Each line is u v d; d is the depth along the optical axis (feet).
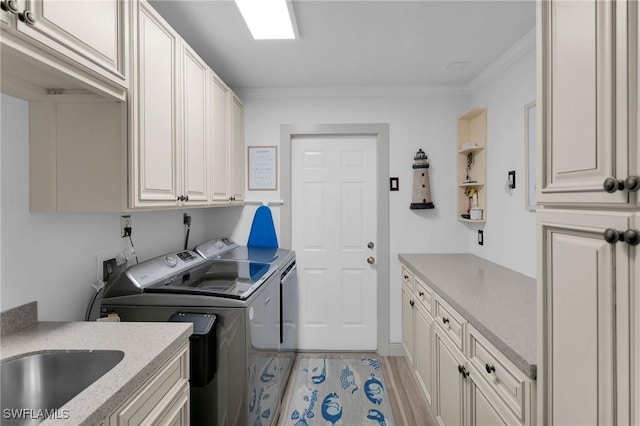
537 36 2.77
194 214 8.77
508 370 3.44
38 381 3.16
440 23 5.92
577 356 2.36
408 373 8.26
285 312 7.52
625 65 1.97
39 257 4.20
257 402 5.24
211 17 5.71
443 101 9.17
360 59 7.39
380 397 7.24
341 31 6.17
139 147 4.24
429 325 6.36
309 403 7.03
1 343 3.36
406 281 8.54
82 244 4.89
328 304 9.52
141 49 4.27
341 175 9.50
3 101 3.76
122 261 5.72
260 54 7.12
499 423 3.65
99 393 2.46
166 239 7.30
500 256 7.55
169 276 5.87
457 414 4.91
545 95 2.72
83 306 4.89
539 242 2.77
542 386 2.73
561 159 2.54
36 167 4.06
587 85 2.25
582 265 2.32
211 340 4.72
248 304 4.85
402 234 9.24
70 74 3.16
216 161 7.04
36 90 3.76
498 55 7.19
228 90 7.76
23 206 3.99
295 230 9.54
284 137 9.29
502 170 7.45
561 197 2.53
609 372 2.09
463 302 4.80
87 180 4.09
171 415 3.43
